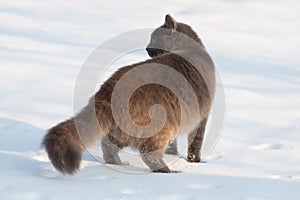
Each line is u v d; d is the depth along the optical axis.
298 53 26.70
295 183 10.89
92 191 10.10
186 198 9.84
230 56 25.61
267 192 10.21
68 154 11.23
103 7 35.53
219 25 32.22
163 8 35.78
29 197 9.72
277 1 37.91
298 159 13.19
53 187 10.28
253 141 14.70
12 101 18.12
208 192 10.16
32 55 24.62
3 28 29.56
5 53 24.72
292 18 34.44
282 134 15.28
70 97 18.88
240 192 10.17
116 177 11.32
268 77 22.11
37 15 32.94
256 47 27.73
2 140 14.23
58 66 23.06
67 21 31.89
